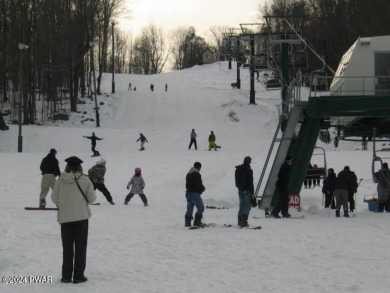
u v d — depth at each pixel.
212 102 76.69
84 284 9.25
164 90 90.38
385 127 25.36
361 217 19.05
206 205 24.41
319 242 13.30
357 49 21.77
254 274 9.93
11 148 51.81
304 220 18.28
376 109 20.23
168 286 9.05
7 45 61.81
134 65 160.25
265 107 71.69
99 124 64.94
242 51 70.31
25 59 61.28
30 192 25.53
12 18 61.31
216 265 10.75
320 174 25.28
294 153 21.88
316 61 76.50
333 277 9.57
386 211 20.81
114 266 10.68
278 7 96.75
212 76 116.69
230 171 33.44
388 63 21.58
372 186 29.41
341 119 23.66
